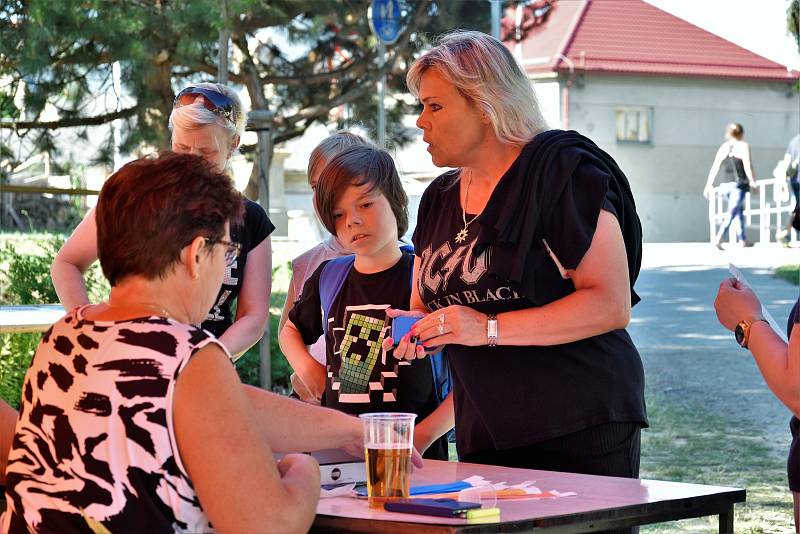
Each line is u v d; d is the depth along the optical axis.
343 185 3.17
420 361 3.18
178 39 9.88
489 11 12.40
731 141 17.58
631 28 27.84
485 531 1.91
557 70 26.55
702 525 4.94
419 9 12.04
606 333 2.76
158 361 1.84
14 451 1.94
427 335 2.66
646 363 8.56
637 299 2.86
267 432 2.25
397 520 1.98
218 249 1.97
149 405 1.82
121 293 1.96
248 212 3.46
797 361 2.27
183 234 1.92
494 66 2.72
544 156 2.66
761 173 28.23
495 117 2.71
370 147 3.32
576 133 2.75
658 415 6.89
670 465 5.65
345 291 3.34
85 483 1.84
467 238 2.79
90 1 9.23
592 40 27.30
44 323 4.53
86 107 10.68
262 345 6.86
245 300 3.45
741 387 7.62
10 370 6.64
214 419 1.82
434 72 2.75
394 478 2.13
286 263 11.45
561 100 26.80
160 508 1.82
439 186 2.97
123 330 1.88
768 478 5.39
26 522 1.90
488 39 2.77
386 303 3.25
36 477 1.90
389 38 11.04
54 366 1.92
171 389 1.82
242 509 1.82
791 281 12.37
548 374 2.70
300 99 12.82
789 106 28.31
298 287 3.92
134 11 9.38
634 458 2.79
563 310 2.62
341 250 3.88
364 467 2.38
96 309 1.98
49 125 10.68
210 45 10.75
